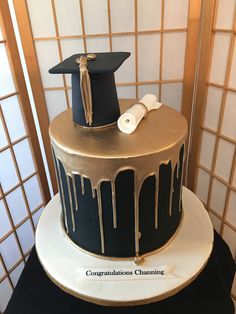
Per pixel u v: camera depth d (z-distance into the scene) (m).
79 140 0.73
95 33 1.09
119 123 0.76
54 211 1.02
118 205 0.72
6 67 1.05
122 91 1.21
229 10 0.92
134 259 0.81
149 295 0.72
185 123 0.79
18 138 1.17
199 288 0.87
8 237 1.22
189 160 1.30
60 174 0.78
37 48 1.11
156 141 0.71
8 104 1.09
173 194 0.79
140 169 0.68
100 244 0.81
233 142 1.04
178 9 1.05
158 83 1.19
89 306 0.84
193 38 1.09
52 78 1.17
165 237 0.85
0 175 1.13
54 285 0.91
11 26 1.02
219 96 1.06
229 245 1.23
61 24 1.07
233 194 1.12
